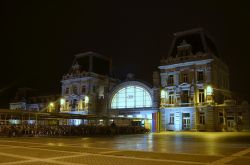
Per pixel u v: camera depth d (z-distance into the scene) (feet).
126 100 271.49
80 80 297.33
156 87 252.42
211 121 216.33
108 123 268.41
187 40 247.50
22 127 156.46
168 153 68.23
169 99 242.37
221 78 250.37
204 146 86.94
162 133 202.08
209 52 229.04
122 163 52.60
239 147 83.05
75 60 317.63
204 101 224.33
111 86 315.17
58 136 158.71
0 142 107.04
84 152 71.31
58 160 56.65
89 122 270.87
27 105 364.17
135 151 73.26
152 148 81.51
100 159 58.08
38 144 97.19
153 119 230.07
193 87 228.43
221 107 215.92
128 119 221.87
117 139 127.34
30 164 51.49
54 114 167.12
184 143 100.07
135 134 188.24
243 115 207.72
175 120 232.94
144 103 261.65
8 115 168.25
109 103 278.67
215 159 57.47
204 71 226.79
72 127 174.40
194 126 222.89
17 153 69.00
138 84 264.72
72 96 298.97
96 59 310.65
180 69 238.27
